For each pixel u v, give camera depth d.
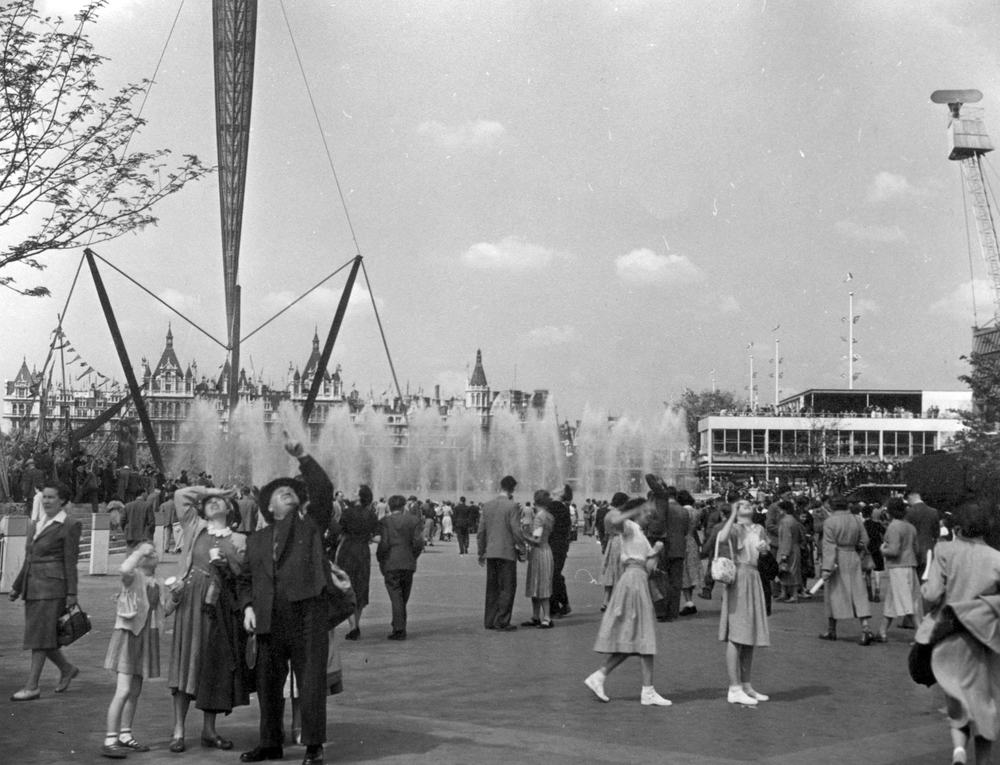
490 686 13.59
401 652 16.77
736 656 12.66
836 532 18.75
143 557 10.20
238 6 73.50
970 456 55.59
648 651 12.45
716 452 124.12
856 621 22.14
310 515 9.88
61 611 12.55
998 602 9.32
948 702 9.41
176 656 10.13
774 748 10.27
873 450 125.81
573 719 11.53
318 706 9.39
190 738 10.68
